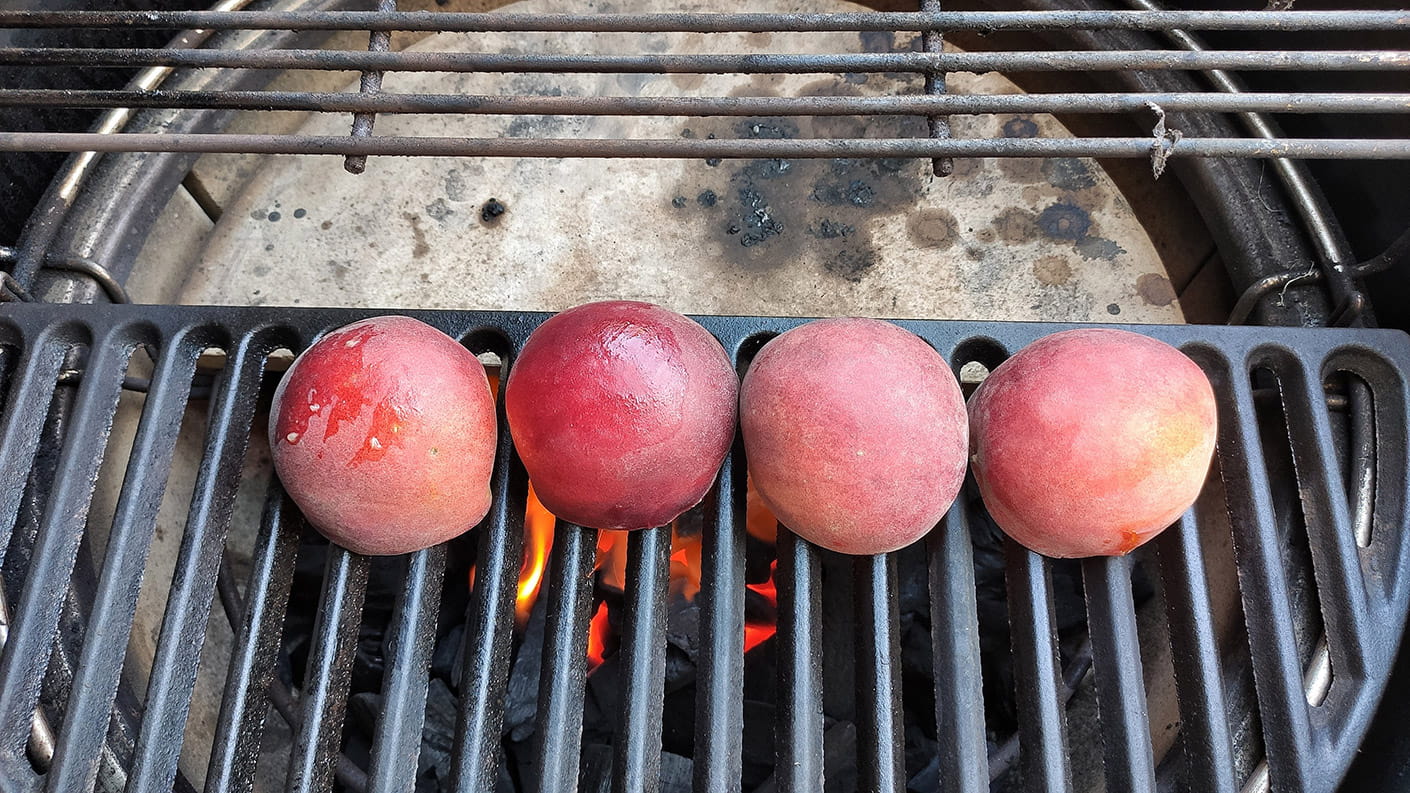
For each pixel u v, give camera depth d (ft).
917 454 0.84
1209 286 1.42
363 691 1.51
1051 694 0.95
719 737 0.94
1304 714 0.95
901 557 1.52
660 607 0.99
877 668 0.96
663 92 1.53
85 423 1.03
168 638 0.95
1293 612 1.07
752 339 1.06
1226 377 1.05
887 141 0.97
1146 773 0.93
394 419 0.85
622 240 1.45
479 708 0.95
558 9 1.55
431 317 1.06
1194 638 0.98
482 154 0.99
